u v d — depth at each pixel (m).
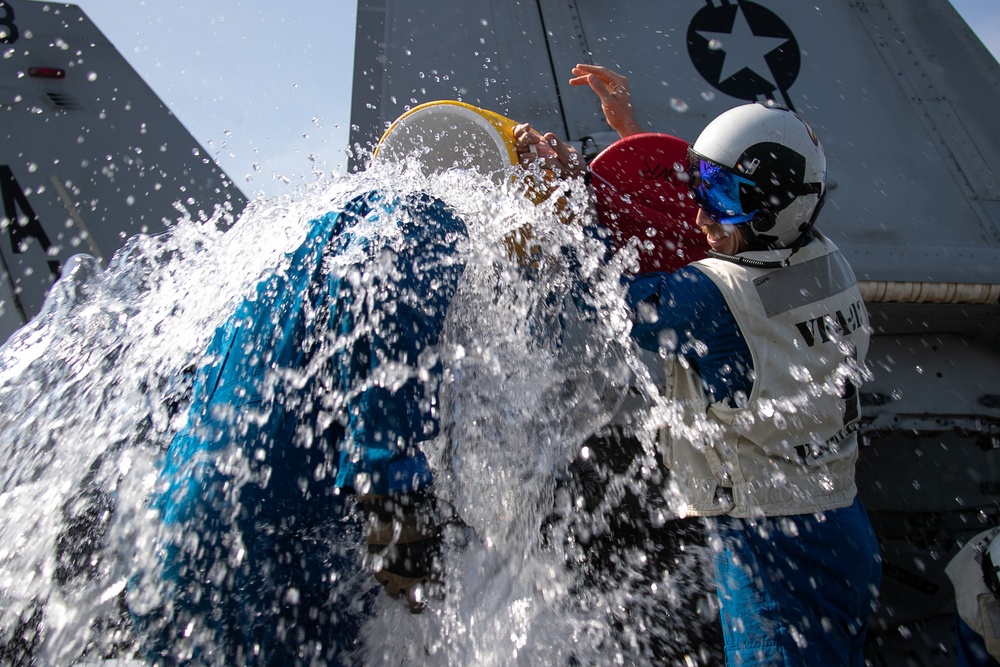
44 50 3.05
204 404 1.38
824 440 1.48
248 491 1.30
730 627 1.43
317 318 1.37
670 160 1.92
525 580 1.62
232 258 1.63
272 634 1.29
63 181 2.97
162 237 2.46
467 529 1.62
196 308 1.71
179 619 1.28
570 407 1.79
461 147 1.93
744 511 1.45
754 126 1.49
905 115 2.78
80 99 3.06
